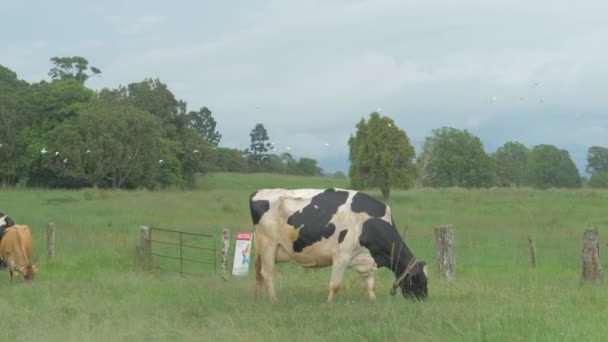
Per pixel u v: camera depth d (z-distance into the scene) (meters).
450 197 42.19
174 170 63.59
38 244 20.53
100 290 13.18
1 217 16.84
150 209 33.50
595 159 114.38
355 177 43.41
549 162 83.94
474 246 19.73
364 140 43.19
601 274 12.56
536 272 13.68
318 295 12.10
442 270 13.51
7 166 59.00
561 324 7.88
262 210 11.95
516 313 8.54
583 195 41.41
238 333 8.91
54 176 59.16
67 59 86.25
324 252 11.62
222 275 15.29
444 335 7.94
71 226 25.03
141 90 68.19
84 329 9.50
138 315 10.39
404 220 29.42
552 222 28.14
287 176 75.88
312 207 11.65
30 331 9.55
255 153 104.25
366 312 9.55
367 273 11.62
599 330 7.61
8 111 58.03
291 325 9.29
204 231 24.27
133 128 54.69
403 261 11.41
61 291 13.18
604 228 26.06
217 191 49.00
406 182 42.97
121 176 56.03
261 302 11.33
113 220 28.39
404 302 10.52
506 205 36.91
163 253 19.58
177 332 9.29
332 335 8.43
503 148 99.81
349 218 11.48
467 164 73.31
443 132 74.56
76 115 58.19
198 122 106.62
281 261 12.09
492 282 12.62
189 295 12.11
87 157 51.75
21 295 12.82
